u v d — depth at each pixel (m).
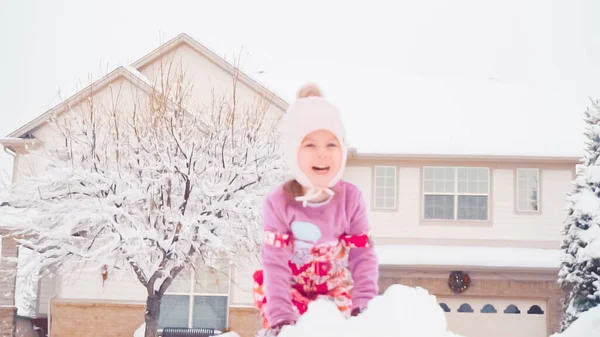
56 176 18.56
